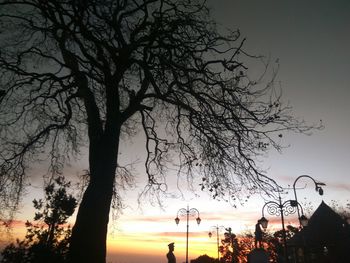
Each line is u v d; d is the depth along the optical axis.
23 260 15.05
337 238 44.78
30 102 12.38
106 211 10.26
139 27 12.34
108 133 11.23
